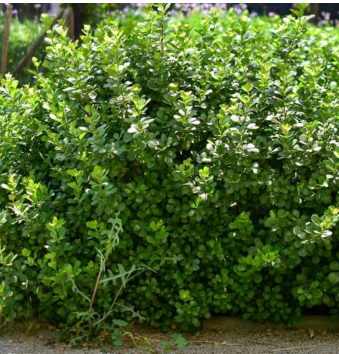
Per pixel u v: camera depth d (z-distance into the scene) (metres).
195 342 4.27
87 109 4.23
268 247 4.06
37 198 4.25
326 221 3.95
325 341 4.27
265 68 4.48
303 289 4.18
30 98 4.80
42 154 4.71
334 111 4.32
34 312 4.46
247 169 4.21
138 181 4.21
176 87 4.29
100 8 12.06
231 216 4.31
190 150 4.48
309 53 5.26
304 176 4.29
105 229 4.14
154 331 4.39
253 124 4.17
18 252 4.37
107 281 4.15
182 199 4.24
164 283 4.36
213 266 4.38
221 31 5.15
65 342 4.21
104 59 4.44
